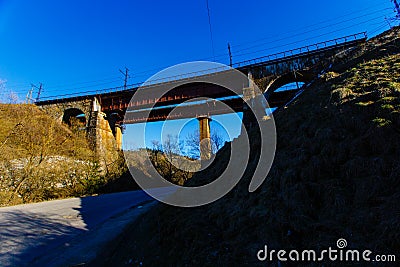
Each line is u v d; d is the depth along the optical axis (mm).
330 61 17203
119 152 34000
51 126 29922
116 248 7211
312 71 21234
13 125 29656
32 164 24031
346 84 7660
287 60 24266
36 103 39438
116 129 37781
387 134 4676
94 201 19047
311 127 6578
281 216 4328
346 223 3725
